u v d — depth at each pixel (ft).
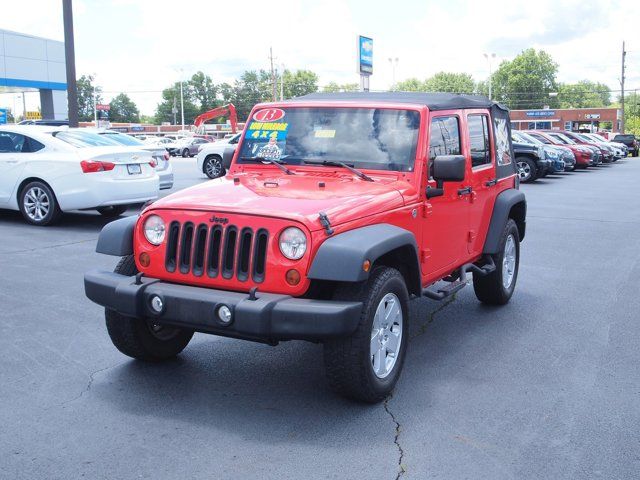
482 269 20.58
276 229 13.05
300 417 13.65
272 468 11.64
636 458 12.10
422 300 23.27
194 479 11.27
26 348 17.47
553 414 13.93
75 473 11.41
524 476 11.45
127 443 12.48
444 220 17.62
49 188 35.68
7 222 37.50
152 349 16.15
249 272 13.19
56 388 14.94
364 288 13.61
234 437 12.76
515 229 22.71
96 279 14.34
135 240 14.55
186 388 15.06
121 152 35.78
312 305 12.51
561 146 93.04
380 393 14.15
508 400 14.64
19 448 12.23
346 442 12.60
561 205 51.21
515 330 19.85
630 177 81.15
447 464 11.83
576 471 11.63
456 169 15.57
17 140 36.78
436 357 17.39
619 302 23.09
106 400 14.35
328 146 16.98
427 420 13.57
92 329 19.11
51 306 21.26
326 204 13.78
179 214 13.96
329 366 13.51
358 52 88.22
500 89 479.00
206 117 155.22
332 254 12.75
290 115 17.70
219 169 70.18
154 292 13.56
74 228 35.78
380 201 14.70
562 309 22.20
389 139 16.57
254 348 17.81
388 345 14.60
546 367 16.72
